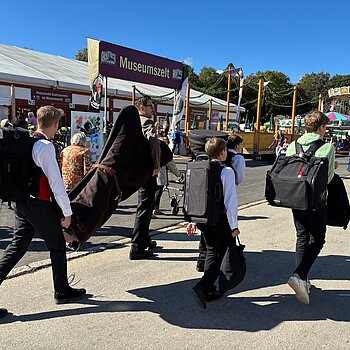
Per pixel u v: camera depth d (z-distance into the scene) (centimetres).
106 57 1505
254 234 656
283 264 510
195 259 521
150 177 434
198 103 3266
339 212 412
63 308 375
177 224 713
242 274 380
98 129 1492
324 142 390
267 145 2378
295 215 395
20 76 2100
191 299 401
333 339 328
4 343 312
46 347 308
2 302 384
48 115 349
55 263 373
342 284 447
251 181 1370
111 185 384
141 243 515
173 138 2116
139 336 328
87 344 314
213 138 386
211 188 354
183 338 326
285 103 5269
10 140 331
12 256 370
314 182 357
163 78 1827
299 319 363
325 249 576
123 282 440
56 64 2950
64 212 345
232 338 327
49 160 336
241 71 2380
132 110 407
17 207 354
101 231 656
